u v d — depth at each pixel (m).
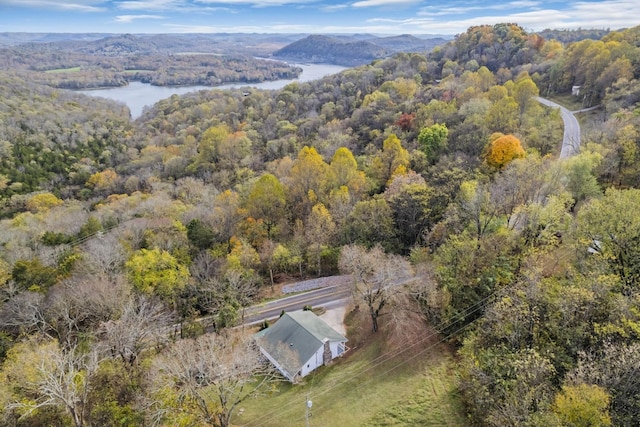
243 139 120.38
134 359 41.03
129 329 40.28
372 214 65.38
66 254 59.62
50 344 37.88
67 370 39.66
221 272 59.66
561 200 48.06
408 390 39.22
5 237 69.12
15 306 47.44
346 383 42.59
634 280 36.16
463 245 46.22
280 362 46.34
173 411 34.59
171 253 62.41
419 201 62.16
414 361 43.00
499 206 52.66
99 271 53.72
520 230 48.69
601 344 30.77
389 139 81.81
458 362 40.69
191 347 39.62
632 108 79.44
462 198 57.69
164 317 48.09
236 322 54.31
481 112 93.12
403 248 64.12
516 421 26.80
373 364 44.59
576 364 30.06
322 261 69.50
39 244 66.62
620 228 38.25
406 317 48.22
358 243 64.38
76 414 32.41
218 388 35.16
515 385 29.42
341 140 108.31
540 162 59.97
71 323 46.34
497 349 33.44
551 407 27.23
